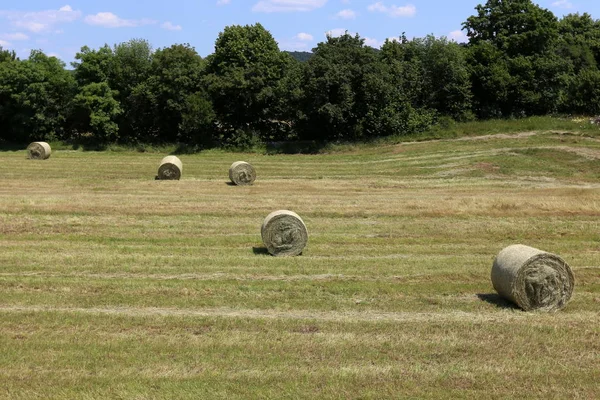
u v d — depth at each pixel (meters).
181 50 56.66
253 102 54.88
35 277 14.57
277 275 15.08
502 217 22.61
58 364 9.55
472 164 36.47
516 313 12.20
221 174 36.41
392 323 11.46
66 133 58.50
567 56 69.56
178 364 9.56
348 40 53.59
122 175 35.56
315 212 23.39
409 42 62.84
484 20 68.25
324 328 11.19
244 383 8.91
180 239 19.19
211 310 12.33
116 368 9.41
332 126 52.69
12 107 57.06
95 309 12.34
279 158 45.12
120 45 57.44
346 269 15.62
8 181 31.77
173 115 55.91
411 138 50.47
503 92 58.91
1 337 10.66
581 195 26.77
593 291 13.77
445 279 14.77
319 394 8.59
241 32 57.50
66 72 58.69
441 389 8.76
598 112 58.84
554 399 8.49
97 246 18.14
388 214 23.11
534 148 39.31
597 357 9.88
